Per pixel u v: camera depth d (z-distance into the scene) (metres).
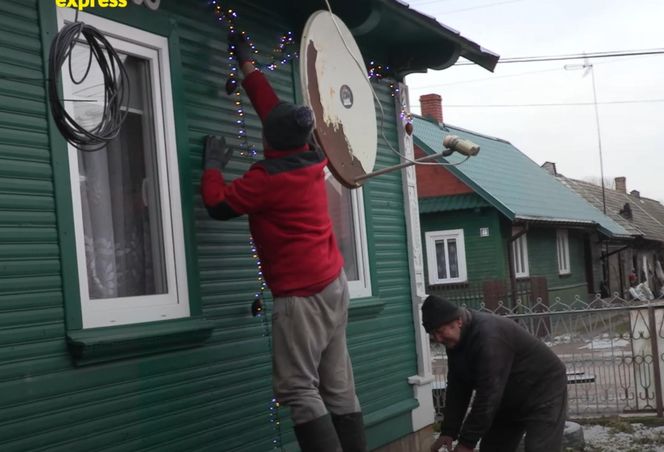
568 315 10.32
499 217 22.00
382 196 7.73
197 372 5.14
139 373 4.70
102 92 4.73
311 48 5.16
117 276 4.77
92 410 4.38
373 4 6.22
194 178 5.29
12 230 4.06
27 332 4.07
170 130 5.12
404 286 7.95
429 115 26.11
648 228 41.38
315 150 5.20
